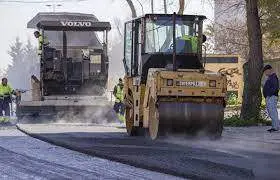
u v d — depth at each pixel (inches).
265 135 1595.7
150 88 1476.4
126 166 1035.3
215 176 874.1
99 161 1104.2
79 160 1118.4
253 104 1982.0
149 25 1576.0
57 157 1163.3
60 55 2372.0
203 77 1437.0
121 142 1424.7
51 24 2349.9
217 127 1454.2
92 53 2379.4
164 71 1435.8
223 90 1443.2
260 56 1990.7
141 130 1641.2
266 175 887.1
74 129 1882.4
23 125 2073.1
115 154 1154.0
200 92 1434.5
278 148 1279.5
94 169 999.0
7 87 2310.5
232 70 3371.1
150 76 1485.0
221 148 1279.5
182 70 1472.7
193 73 1439.5
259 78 1984.5
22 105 2253.9
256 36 1993.1
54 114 2265.0
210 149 1258.6
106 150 1227.2
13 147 1346.0
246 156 1128.8
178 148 1282.0
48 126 2022.6
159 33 1578.5
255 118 1972.2
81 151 1246.9
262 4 2438.5
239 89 3368.6
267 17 2551.7
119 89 2342.5
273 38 2687.0
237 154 1163.9
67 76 2370.8
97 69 2388.0
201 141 1451.8
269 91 1692.9
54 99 2305.6
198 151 1216.2
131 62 1662.2
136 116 1587.1
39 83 2342.5
